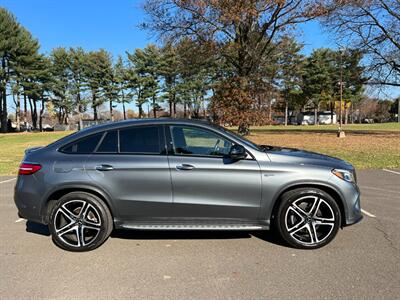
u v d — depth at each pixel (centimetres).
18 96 5916
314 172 474
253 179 473
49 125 8869
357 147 1794
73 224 482
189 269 422
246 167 473
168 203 476
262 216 480
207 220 482
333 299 350
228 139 488
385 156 1416
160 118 513
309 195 474
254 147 490
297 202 477
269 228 486
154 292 369
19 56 5469
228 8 2273
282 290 369
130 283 389
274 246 490
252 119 2647
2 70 5259
